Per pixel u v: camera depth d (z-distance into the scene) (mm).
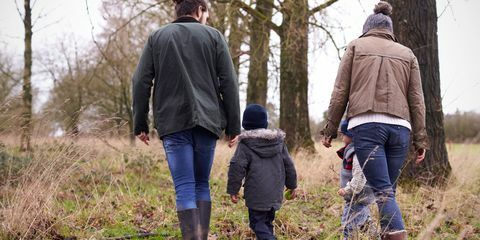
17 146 6141
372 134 3906
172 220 5316
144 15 13391
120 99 24859
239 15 12883
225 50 3920
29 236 4367
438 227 4883
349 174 4531
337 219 5461
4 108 5559
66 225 4852
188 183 3750
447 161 7090
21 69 15273
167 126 3754
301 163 9328
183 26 3869
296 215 5512
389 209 3785
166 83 3773
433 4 7254
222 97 3934
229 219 5312
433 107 7133
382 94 3914
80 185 6852
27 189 4691
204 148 3881
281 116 13055
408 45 7191
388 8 4309
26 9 13578
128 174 8211
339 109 4090
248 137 4359
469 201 5527
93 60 22719
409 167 6992
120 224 5141
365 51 4020
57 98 25406
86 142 5832
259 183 4281
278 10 12352
